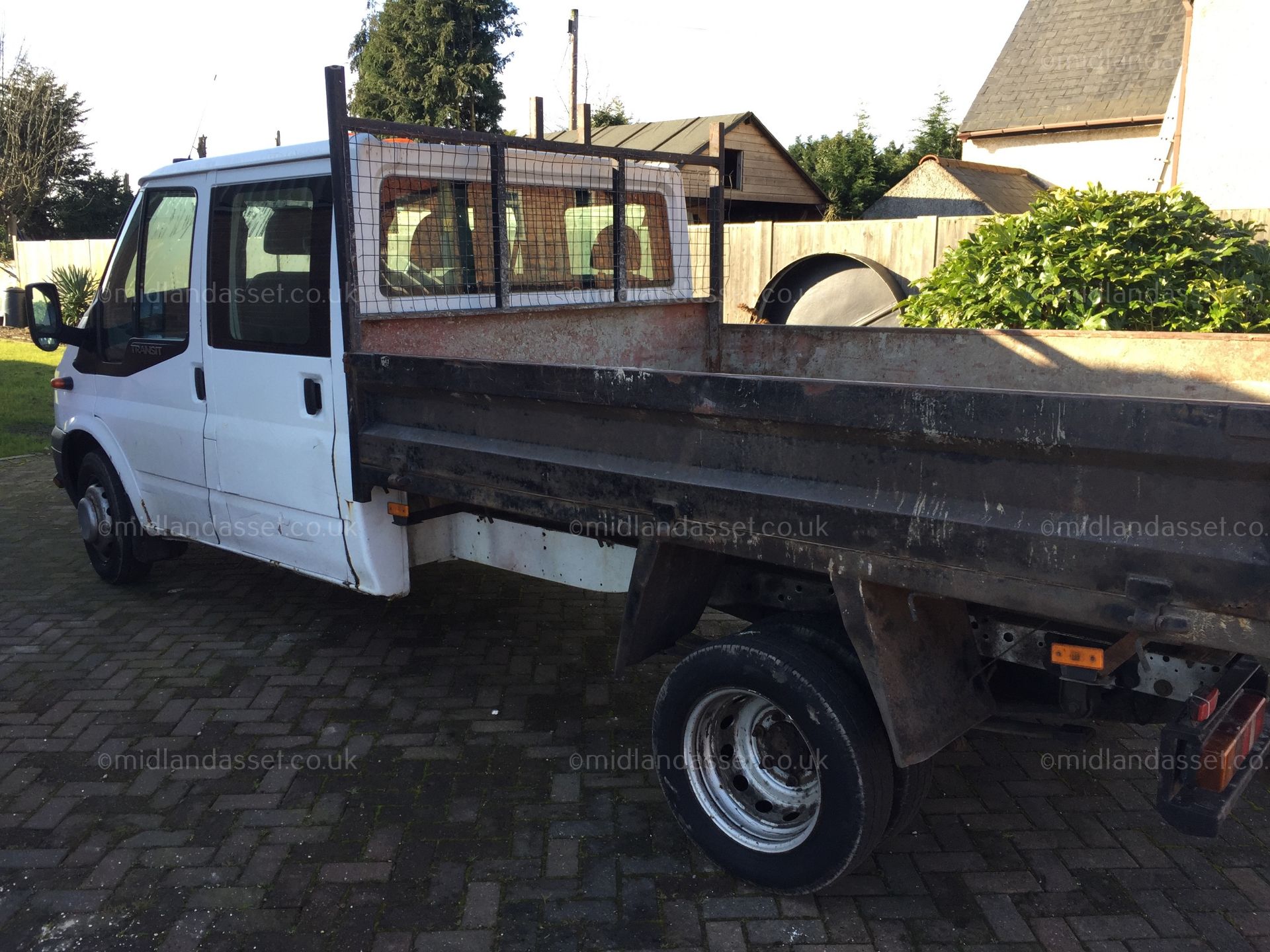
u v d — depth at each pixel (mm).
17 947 2709
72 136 27484
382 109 29922
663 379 2680
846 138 33938
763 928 2797
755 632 2855
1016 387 4227
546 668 4570
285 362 3975
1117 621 2045
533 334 4441
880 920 2830
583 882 3002
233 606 5328
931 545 2281
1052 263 5410
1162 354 3812
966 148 24172
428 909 2869
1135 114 21125
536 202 4469
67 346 5602
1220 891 2965
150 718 4047
